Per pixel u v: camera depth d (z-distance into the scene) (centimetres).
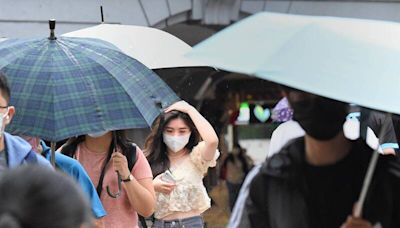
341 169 482
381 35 450
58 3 1945
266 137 827
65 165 651
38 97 605
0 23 1892
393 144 834
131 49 1055
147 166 729
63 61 633
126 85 634
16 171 284
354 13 2239
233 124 1038
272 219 491
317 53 424
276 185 489
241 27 447
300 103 484
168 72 1360
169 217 851
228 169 761
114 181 716
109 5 2012
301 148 488
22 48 641
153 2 2088
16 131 595
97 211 653
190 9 2152
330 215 484
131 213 724
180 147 849
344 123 482
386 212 483
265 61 412
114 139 714
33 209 271
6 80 557
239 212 501
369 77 422
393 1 2259
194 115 852
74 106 608
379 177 483
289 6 2223
